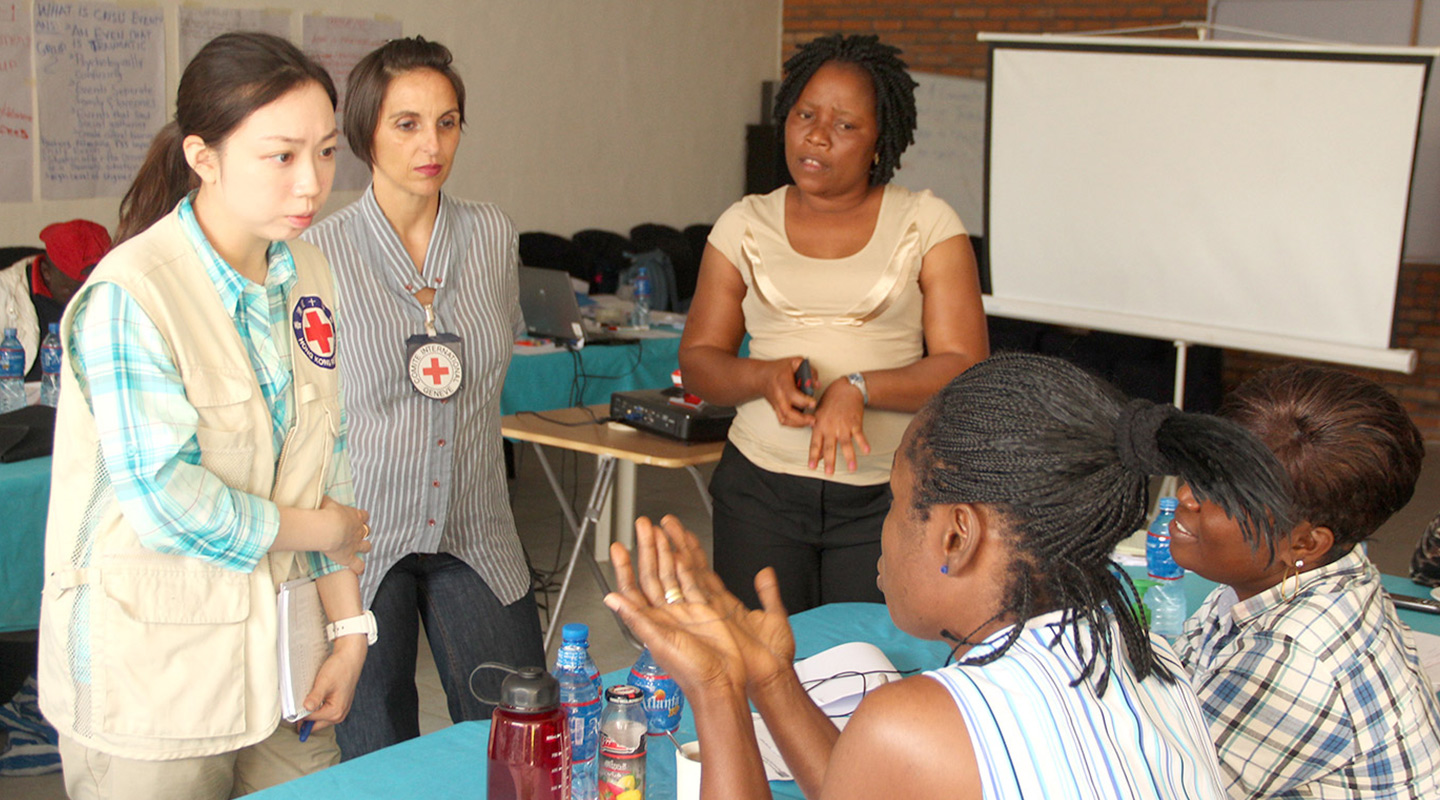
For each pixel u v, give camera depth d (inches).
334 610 62.4
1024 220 197.5
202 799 57.6
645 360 180.1
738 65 327.3
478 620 80.7
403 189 75.9
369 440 76.4
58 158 202.7
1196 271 183.6
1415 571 87.7
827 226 84.7
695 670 38.1
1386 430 48.3
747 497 85.4
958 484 35.6
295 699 58.7
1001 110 195.9
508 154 273.0
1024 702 34.2
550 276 171.3
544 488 216.8
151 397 51.4
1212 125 178.4
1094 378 36.0
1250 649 49.4
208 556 53.7
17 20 194.1
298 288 60.0
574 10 281.1
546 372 166.4
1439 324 264.8
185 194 57.4
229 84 50.7
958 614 37.3
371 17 241.4
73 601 53.9
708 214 326.6
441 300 78.2
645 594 39.9
